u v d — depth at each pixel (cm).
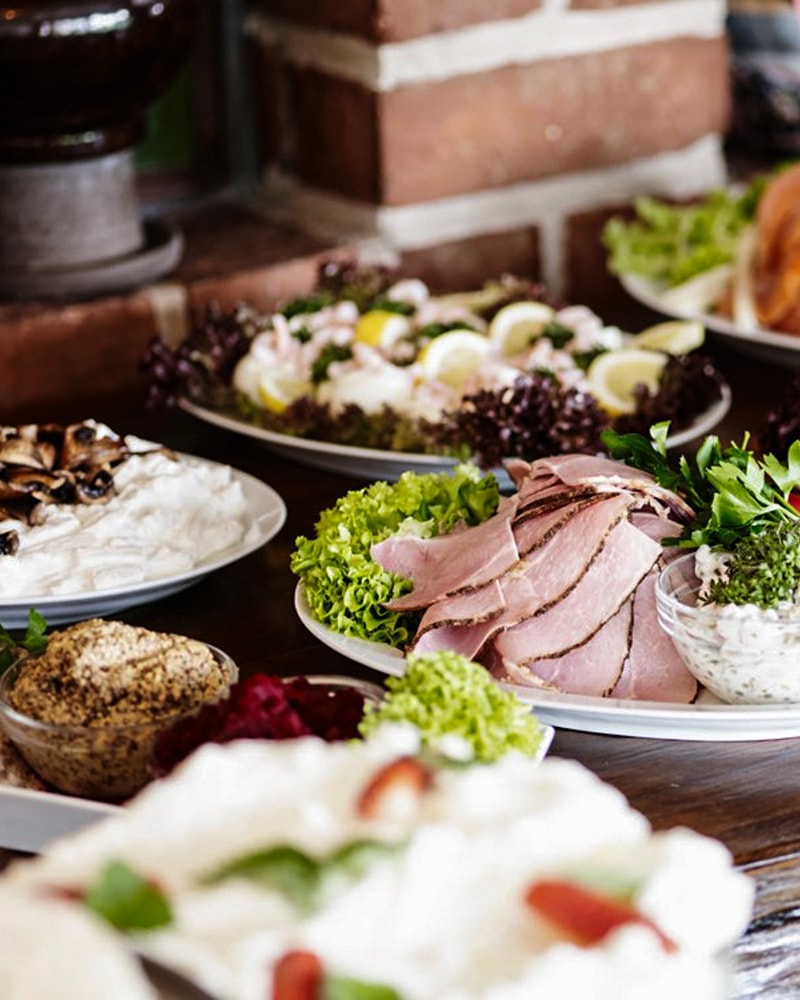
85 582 167
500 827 109
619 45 241
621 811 115
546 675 156
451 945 99
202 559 173
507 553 156
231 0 241
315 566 163
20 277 217
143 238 226
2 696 151
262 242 234
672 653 158
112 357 221
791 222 213
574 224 244
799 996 148
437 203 235
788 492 157
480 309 212
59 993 91
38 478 173
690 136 251
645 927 100
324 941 97
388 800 110
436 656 143
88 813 144
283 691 144
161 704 149
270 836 106
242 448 198
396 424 188
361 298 210
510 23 233
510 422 183
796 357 211
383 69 226
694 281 219
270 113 242
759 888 146
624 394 196
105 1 206
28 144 212
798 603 153
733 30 259
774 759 154
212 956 94
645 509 161
